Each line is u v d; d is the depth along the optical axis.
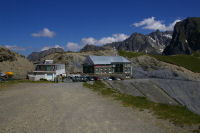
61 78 60.28
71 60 133.25
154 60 160.88
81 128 9.83
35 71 61.03
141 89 59.56
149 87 63.25
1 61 73.75
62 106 15.84
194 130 9.05
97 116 12.28
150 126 10.02
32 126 10.30
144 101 17.97
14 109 14.88
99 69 91.00
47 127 10.06
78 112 13.52
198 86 71.75
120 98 19.69
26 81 48.50
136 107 15.11
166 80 75.25
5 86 34.38
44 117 12.22
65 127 10.03
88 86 33.34
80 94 23.42
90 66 91.94
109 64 93.62
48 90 28.16
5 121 11.45
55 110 14.30
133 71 142.00
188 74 139.38
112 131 9.29
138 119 11.46
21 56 89.75
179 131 9.11
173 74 136.12
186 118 11.38
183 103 58.47
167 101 55.78
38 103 17.38
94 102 17.66
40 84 39.53
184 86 72.50
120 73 95.19
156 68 147.12
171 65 152.62
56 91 26.75
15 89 30.17
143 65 154.00
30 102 17.97
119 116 12.26
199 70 164.88
